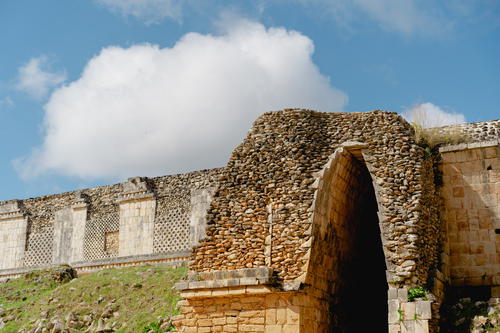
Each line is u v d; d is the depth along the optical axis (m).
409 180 16.78
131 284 24.03
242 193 17.53
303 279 16.06
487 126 18.75
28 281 27.67
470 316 16.06
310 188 17.00
